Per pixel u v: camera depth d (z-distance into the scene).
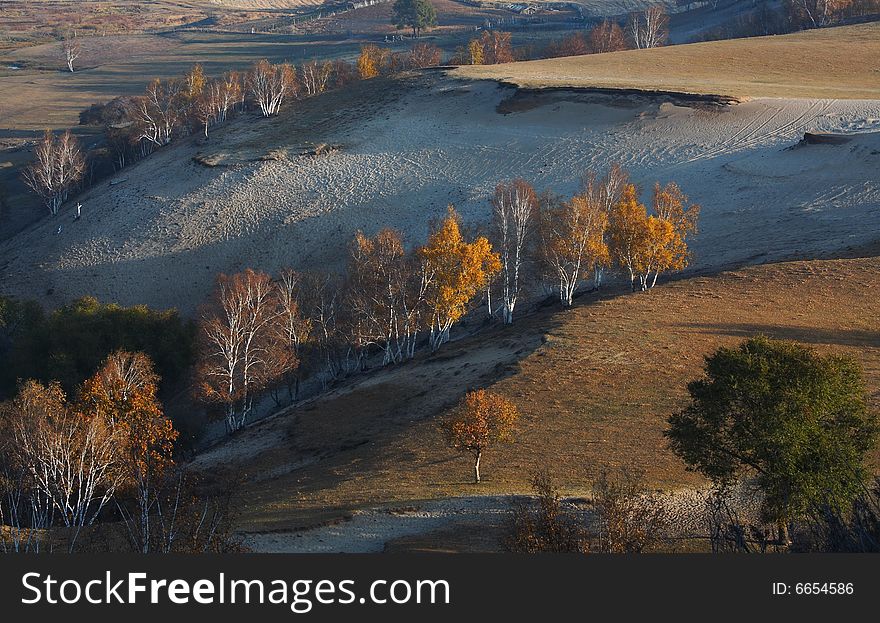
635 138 113.25
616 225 73.12
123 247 106.69
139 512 31.42
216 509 30.64
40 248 111.19
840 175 92.81
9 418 42.53
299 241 102.75
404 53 199.88
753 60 153.00
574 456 41.16
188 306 96.50
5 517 39.22
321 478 45.44
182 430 67.94
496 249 78.88
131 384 54.56
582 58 162.62
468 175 111.06
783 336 55.59
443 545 32.09
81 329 75.88
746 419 29.44
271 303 73.31
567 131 118.50
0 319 85.44
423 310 73.25
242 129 137.25
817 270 68.19
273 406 74.69
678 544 29.88
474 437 40.34
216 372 66.12
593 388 49.19
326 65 169.38
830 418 29.61
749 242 82.12
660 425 43.66
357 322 73.50
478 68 150.75
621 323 60.03
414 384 59.41
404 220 103.38
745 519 32.22
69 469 37.00
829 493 27.62
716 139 109.12
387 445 48.12
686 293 66.62
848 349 52.78
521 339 60.75
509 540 29.20
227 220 108.19
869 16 196.00
